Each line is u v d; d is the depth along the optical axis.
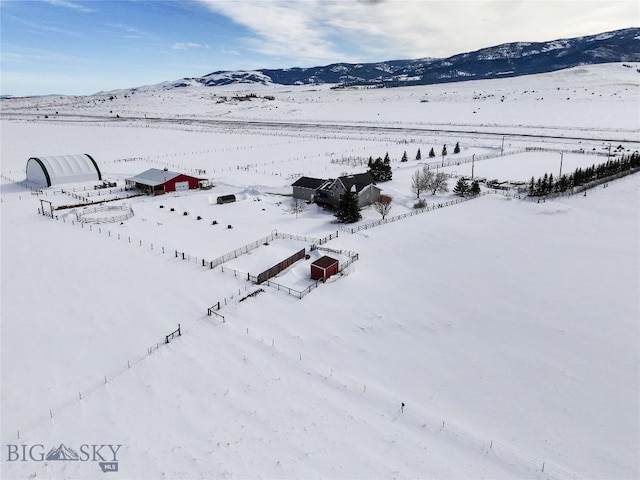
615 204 58.12
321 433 21.22
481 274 38.66
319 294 35.12
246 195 66.06
